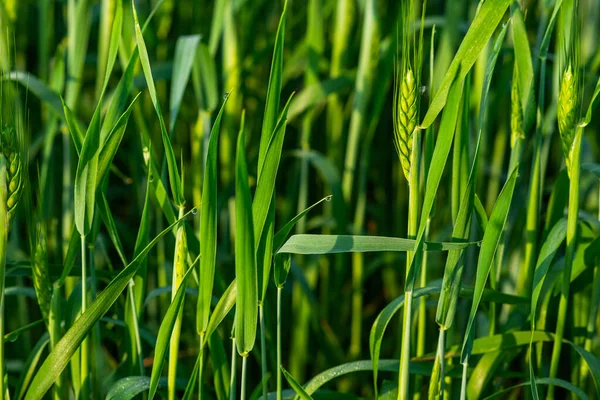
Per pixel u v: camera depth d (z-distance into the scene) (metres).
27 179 1.34
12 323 1.82
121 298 1.53
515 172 1.27
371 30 1.76
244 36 2.01
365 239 1.29
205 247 1.29
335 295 1.92
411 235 1.30
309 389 1.41
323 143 2.19
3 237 1.29
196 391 1.55
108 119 1.36
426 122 1.27
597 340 1.63
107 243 1.99
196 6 2.08
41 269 1.36
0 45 1.56
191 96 2.07
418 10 2.01
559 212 1.48
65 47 1.74
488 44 1.59
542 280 1.37
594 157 1.97
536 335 1.42
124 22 1.68
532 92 1.40
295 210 2.01
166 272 1.70
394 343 1.98
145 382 1.40
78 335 1.32
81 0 1.65
